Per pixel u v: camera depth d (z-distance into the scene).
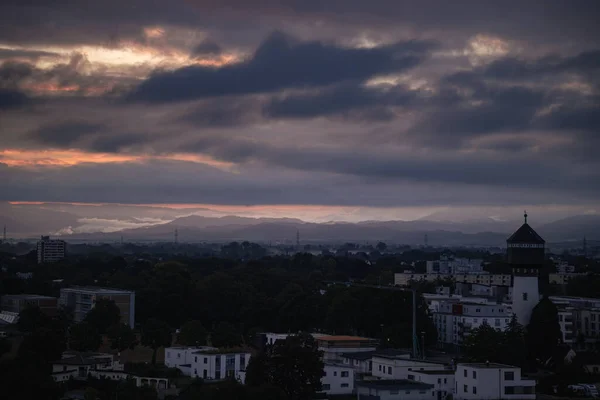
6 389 181.12
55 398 191.75
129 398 197.38
